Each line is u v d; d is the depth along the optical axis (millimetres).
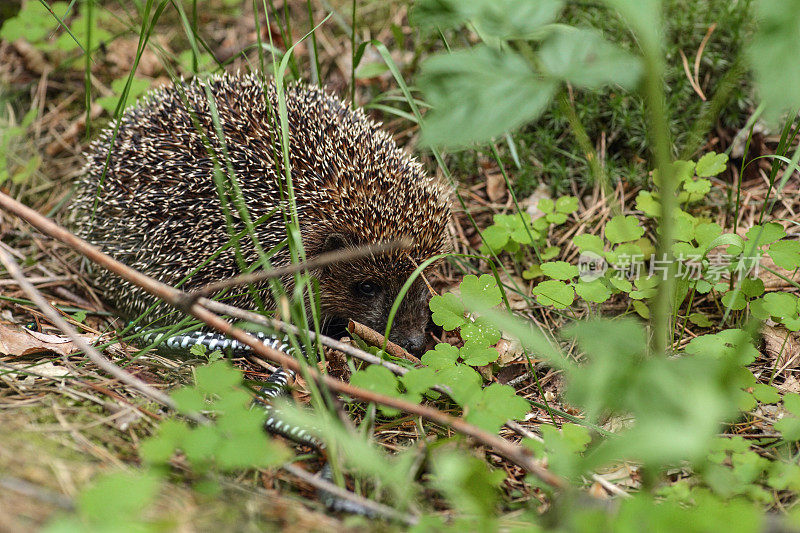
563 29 2186
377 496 2791
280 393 3582
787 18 1819
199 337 4117
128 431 3006
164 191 4480
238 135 4531
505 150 5656
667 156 2232
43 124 6191
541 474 2537
